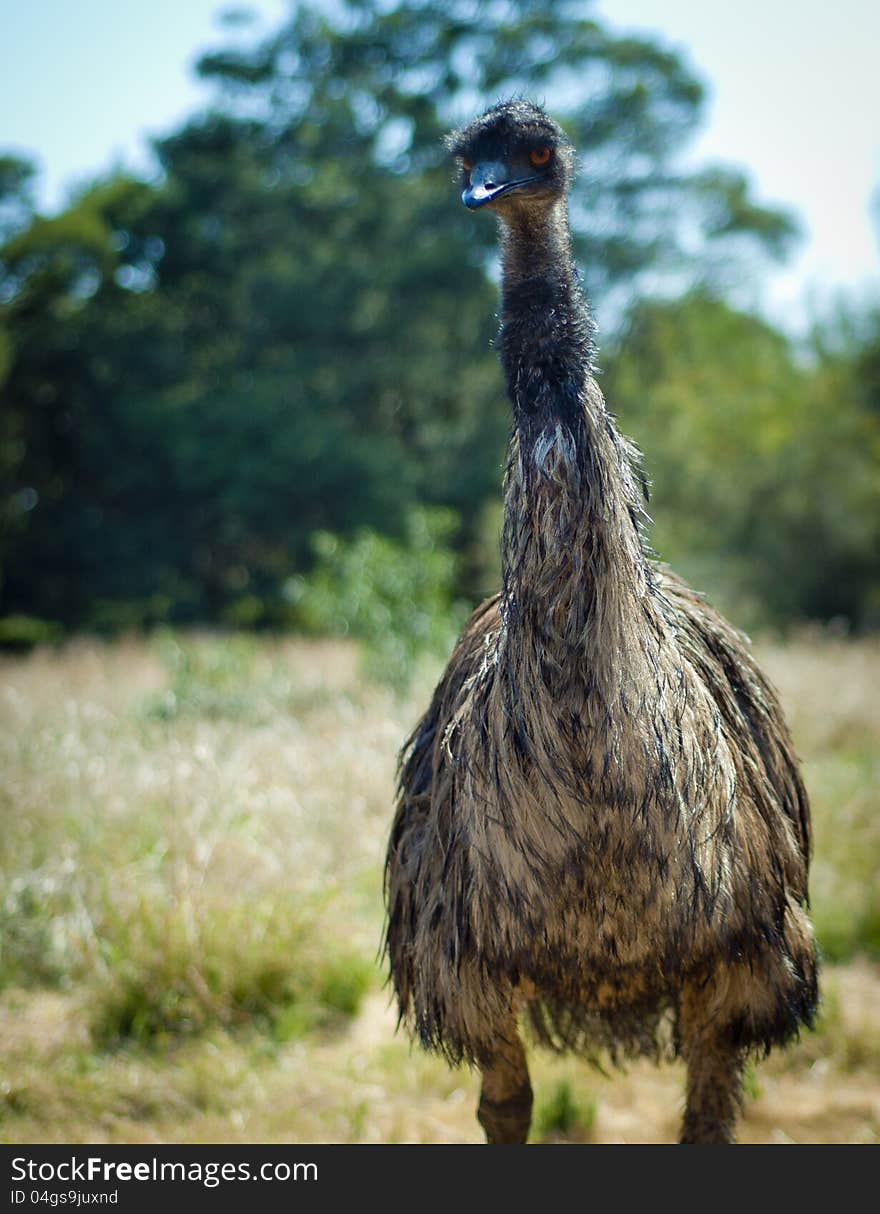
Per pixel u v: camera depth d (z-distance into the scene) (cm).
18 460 2859
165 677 1070
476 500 2509
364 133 2811
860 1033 436
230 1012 456
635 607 258
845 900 532
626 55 2820
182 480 2480
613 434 264
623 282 2966
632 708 257
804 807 363
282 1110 397
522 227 275
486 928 284
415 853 330
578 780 259
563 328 264
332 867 548
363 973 490
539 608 255
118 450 2636
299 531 2495
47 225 2752
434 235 2617
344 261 2547
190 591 2678
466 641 340
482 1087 323
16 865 538
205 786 569
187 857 522
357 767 649
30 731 732
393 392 2728
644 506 282
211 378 2712
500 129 278
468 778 278
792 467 2100
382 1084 420
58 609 2748
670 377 2948
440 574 1099
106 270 2798
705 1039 309
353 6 2825
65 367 2723
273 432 2445
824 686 957
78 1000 465
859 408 2209
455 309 2633
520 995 302
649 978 291
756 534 2106
